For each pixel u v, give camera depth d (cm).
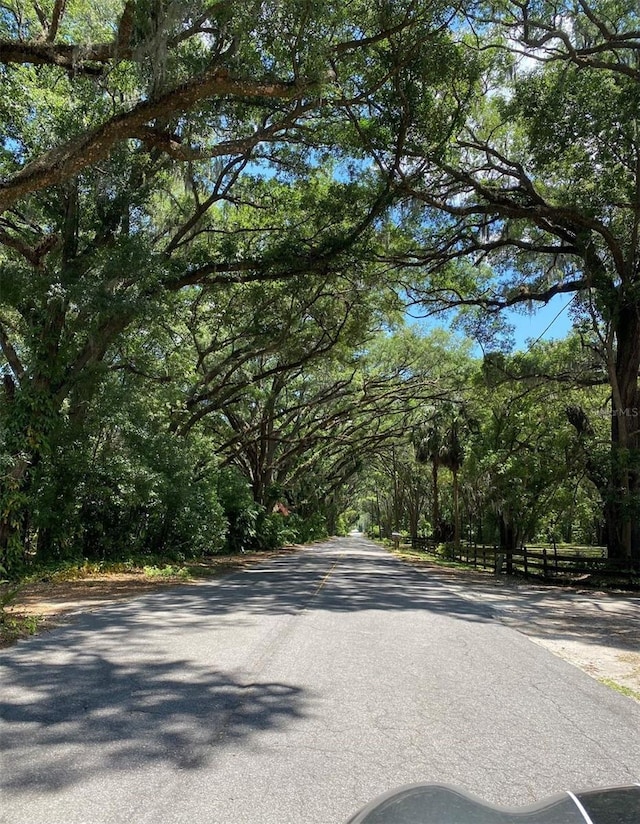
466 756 458
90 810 363
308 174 2056
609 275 2147
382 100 1666
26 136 1536
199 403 2950
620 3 1759
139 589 1470
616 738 506
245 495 3338
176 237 2019
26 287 1480
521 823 227
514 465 2489
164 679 647
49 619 1009
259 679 655
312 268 1983
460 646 869
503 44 1862
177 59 1212
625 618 1232
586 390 2748
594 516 2912
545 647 905
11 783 397
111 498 1875
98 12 1503
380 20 1377
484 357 2594
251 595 1398
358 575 2128
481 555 3103
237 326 2606
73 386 1727
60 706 553
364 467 7444
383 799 246
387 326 3272
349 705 575
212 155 1359
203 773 418
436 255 2322
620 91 1839
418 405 4209
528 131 1898
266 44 1261
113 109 1520
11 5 1609
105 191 1652
